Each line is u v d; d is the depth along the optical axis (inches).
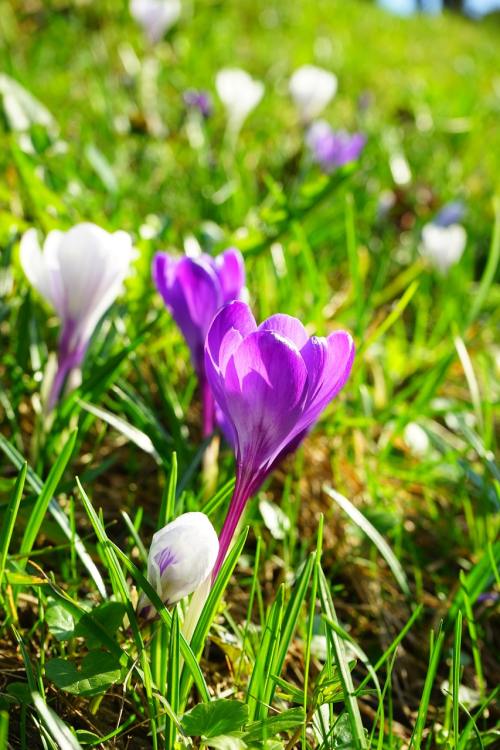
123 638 16.1
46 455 19.2
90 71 47.1
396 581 20.4
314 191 24.5
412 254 32.7
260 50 65.6
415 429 23.4
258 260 25.2
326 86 38.3
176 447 20.0
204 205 31.7
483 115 60.1
